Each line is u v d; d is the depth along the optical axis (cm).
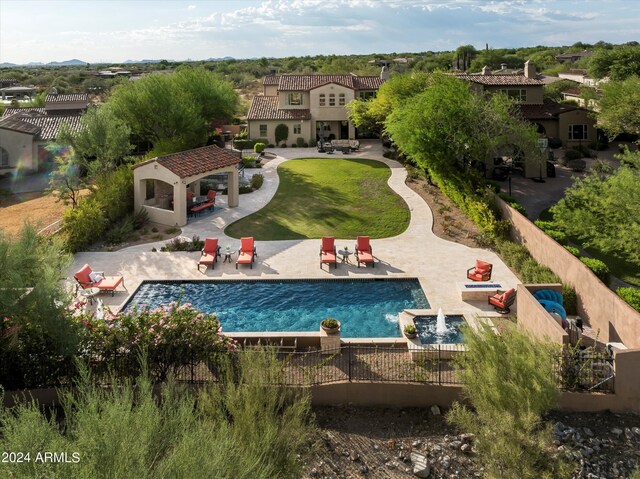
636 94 4431
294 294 2155
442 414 1335
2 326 1338
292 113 5653
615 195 1859
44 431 691
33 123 5116
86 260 2508
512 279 2219
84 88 11756
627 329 1530
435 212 3241
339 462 1152
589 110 5141
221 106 5422
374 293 2155
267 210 3369
